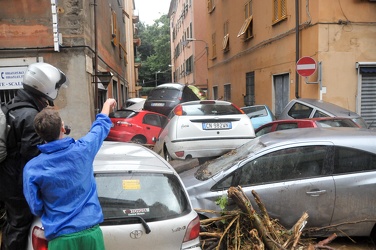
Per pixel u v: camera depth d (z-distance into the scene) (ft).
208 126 22.17
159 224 9.56
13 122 8.94
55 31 30.63
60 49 31.58
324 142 14.21
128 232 9.25
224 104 24.44
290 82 40.96
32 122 8.93
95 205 8.20
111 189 9.91
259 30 50.90
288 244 12.21
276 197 13.65
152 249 9.45
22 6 30.94
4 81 31.19
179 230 9.81
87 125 32.14
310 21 35.86
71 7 31.50
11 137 8.98
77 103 31.99
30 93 9.81
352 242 14.75
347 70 35.04
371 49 35.22
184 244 9.91
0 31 30.91
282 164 14.15
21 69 31.35
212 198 13.75
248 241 12.14
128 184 10.11
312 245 12.25
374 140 14.33
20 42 31.17
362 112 35.65
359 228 13.85
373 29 35.09
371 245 14.46
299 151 14.21
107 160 11.08
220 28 75.77
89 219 7.94
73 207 7.84
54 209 7.72
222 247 12.35
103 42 45.91
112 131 35.73
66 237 7.63
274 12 45.21
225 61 71.67
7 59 31.17
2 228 10.60
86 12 33.24
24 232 9.31
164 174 10.73
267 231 12.02
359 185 13.58
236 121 22.65
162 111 44.04
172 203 10.22
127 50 106.01
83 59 31.96
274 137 15.75
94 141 8.41
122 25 81.51
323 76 34.73
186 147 21.76
